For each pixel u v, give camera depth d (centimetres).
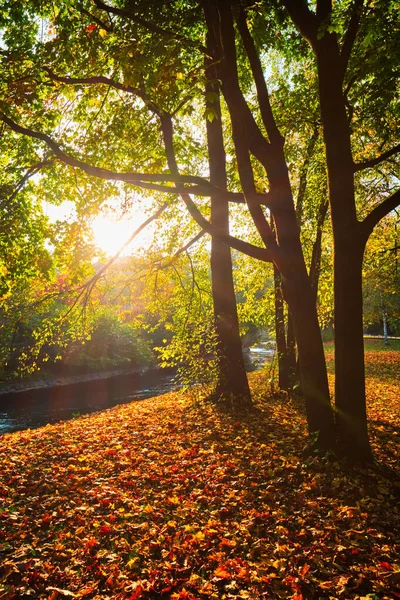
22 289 1099
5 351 1374
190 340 1079
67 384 3048
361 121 836
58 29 659
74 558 389
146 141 791
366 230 594
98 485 562
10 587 337
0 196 980
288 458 638
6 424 1772
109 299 1115
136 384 2986
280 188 621
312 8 868
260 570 363
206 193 636
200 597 333
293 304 636
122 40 621
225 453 688
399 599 321
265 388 1424
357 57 767
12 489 551
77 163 650
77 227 959
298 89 995
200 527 444
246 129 613
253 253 634
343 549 389
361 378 605
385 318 3838
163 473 605
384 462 639
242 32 625
